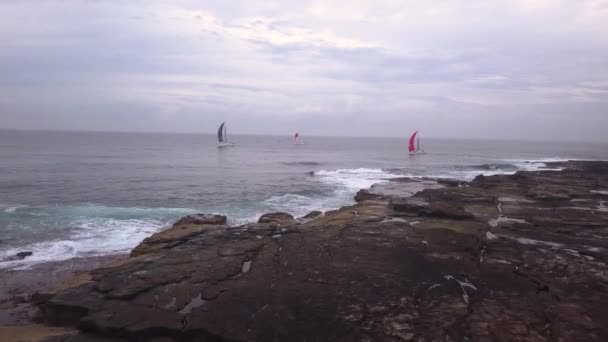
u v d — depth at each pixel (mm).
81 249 16641
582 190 29000
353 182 37094
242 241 14633
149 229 19859
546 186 30391
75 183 33594
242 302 9703
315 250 13586
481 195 25969
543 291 10570
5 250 16328
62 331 9094
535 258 13148
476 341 8000
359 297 9984
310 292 10258
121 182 34906
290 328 8578
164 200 27391
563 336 8203
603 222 18719
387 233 15703
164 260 12562
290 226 16984
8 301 11594
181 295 10102
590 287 10773
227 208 25156
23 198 26922
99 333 8727
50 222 20734
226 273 11500
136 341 8547
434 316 9031
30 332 9016
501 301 9852
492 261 12875
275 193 30844
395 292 10289
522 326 8578
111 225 20438
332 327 8586
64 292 10391
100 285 10695
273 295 10086
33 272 14062
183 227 17656
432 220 18172
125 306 9539
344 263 12352
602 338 8148
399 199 22281
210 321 8805
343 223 17391
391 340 8070
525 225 17969
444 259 12828
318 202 27453
